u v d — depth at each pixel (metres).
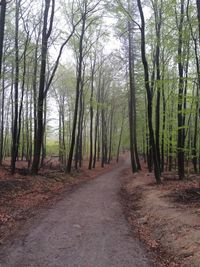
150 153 31.86
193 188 16.69
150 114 19.91
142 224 11.33
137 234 9.92
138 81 30.19
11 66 21.30
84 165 47.88
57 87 42.50
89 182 25.77
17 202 14.11
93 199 16.42
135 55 31.98
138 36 30.98
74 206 14.20
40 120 22.94
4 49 20.83
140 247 8.57
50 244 8.55
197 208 11.80
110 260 7.48
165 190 16.97
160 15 19.72
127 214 12.92
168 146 27.55
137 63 30.23
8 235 9.32
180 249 8.12
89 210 13.35
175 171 31.45
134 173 31.91
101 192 19.42
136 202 15.59
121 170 43.56
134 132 36.06
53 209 13.33
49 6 21.66
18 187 17.08
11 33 21.28
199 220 9.91
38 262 7.22
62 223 10.90
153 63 23.98
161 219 11.03
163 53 22.81
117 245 8.65
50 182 21.42
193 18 16.83
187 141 31.06
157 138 23.00
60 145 44.28
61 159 43.25
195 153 28.69
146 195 16.42
